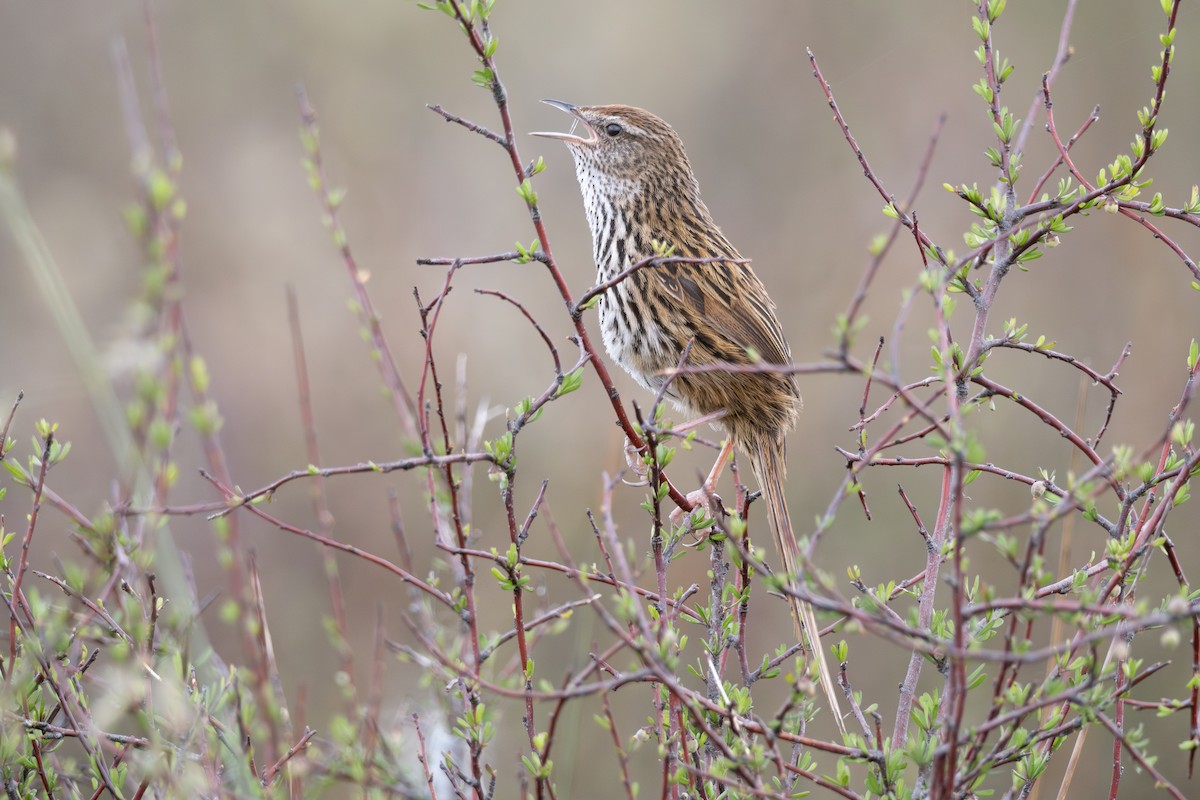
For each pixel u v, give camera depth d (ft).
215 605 41.50
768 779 22.72
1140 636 39.52
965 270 20.18
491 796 18.22
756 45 64.34
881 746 17.58
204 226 63.00
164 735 18.31
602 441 49.55
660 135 31.32
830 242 58.13
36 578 37.32
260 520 48.80
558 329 57.62
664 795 17.31
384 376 20.03
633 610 16.07
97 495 46.26
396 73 67.10
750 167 62.23
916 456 47.96
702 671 21.54
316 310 60.44
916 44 61.00
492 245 62.44
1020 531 43.42
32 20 67.05
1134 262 51.24
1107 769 36.91
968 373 19.80
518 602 18.89
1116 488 18.99
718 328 29.19
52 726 18.71
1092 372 20.71
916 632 15.03
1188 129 52.90
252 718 16.83
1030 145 55.93
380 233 63.10
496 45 18.29
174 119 66.18
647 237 30.60
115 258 57.36
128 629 16.16
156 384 13.56
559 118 65.00
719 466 29.99
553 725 16.92
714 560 21.24
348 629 43.34
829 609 15.12
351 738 16.30
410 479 51.37
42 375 49.93
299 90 20.02
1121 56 54.24
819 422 50.96
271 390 56.34
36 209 59.82
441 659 18.06
